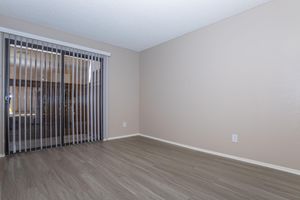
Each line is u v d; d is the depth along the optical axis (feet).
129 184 6.11
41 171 7.09
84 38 11.75
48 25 9.94
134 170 7.34
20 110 9.24
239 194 5.50
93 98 12.21
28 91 9.50
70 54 11.05
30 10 8.34
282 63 7.20
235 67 8.66
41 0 7.52
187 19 9.20
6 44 8.83
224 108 9.11
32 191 5.57
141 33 11.08
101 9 8.27
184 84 11.19
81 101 11.62
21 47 9.20
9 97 8.91
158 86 13.10
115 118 13.39
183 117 11.23
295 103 6.88
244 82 8.34
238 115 8.56
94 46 12.21
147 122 14.06
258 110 7.89
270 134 7.54
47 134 10.23
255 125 7.98
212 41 9.66
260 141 7.82
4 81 8.73
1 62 8.59
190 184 6.14
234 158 8.70
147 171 7.25
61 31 10.69
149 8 8.18
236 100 8.63
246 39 8.27
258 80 7.89
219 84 9.32
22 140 9.37
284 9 7.14
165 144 11.80
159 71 13.01
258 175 6.84
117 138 13.46
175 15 8.80
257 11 7.91
